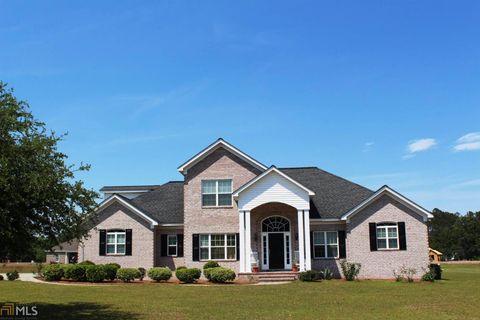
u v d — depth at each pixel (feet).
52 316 60.80
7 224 51.85
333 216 119.96
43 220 57.77
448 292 87.35
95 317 60.13
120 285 102.42
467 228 417.90
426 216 115.96
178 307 68.95
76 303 73.20
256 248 120.98
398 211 116.88
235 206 122.93
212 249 122.11
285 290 91.04
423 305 70.49
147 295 84.02
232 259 120.88
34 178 52.24
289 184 115.65
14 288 94.17
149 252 122.52
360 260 116.06
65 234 60.23
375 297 80.12
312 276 108.06
